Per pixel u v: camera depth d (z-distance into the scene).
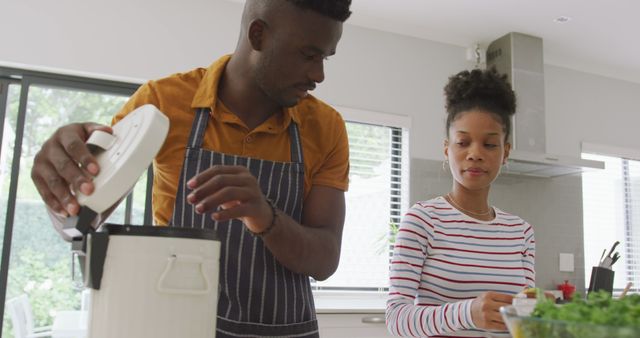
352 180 3.22
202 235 0.63
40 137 2.74
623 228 3.89
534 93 3.35
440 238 1.15
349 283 3.15
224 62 1.00
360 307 2.94
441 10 3.10
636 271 3.89
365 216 3.22
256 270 0.90
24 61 2.57
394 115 3.26
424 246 1.14
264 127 0.97
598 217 3.83
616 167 3.95
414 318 0.99
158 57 2.80
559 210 3.58
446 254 1.13
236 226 0.91
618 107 3.94
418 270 1.12
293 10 0.84
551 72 3.74
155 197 0.97
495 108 1.20
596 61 3.76
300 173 0.98
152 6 2.82
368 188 3.25
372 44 3.29
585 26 3.23
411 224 1.15
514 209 3.47
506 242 1.17
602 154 3.84
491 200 3.42
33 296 2.73
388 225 3.25
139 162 0.64
